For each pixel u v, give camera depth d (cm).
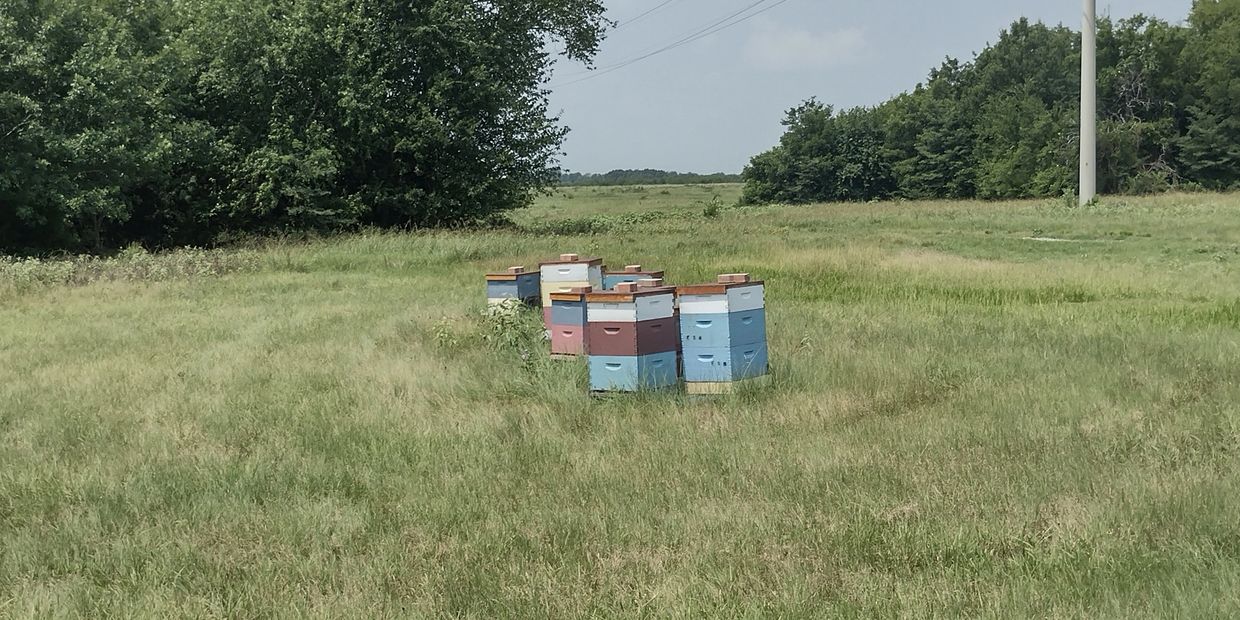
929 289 1756
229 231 3641
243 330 1407
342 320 1484
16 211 2798
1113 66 7444
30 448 793
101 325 1477
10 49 2738
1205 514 549
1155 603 434
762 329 962
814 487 627
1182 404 825
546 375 998
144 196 3488
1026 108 7856
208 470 709
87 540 580
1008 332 1209
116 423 867
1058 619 424
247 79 3456
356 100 3419
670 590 475
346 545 561
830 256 2325
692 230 3800
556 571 508
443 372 1038
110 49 2905
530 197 4244
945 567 496
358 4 3506
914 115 8938
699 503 605
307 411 888
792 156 9356
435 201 3734
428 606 468
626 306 912
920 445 718
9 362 1179
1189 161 7000
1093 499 584
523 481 669
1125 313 1385
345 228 3662
